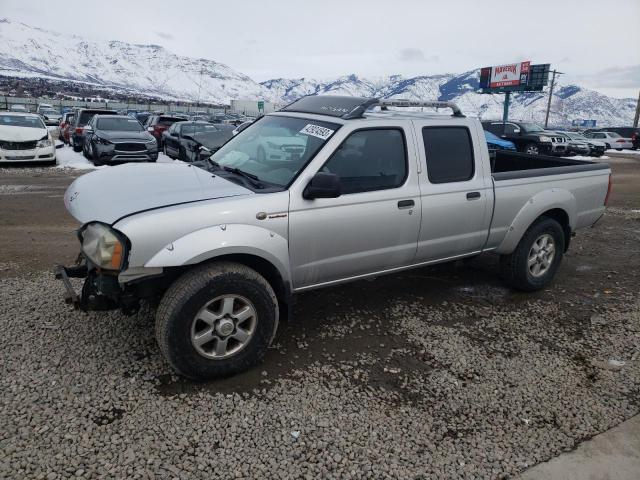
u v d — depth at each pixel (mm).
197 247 2979
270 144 3969
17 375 3121
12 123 14406
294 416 2914
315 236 3500
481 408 3096
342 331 4016
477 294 4969
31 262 5301
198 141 13602
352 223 3650
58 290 4488
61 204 8594
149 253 2904
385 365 3535
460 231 4355
